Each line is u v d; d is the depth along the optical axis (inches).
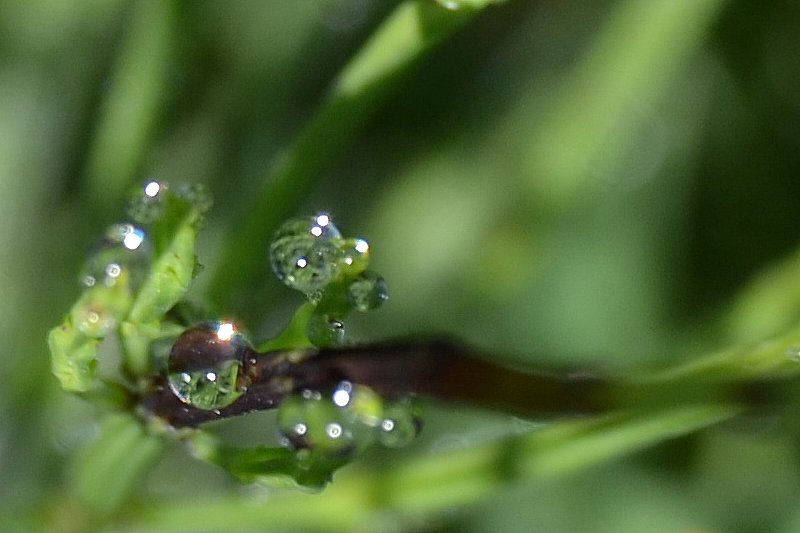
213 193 4.5
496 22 5.0
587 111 4.4
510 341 4.6
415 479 3.7
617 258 4.7
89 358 3.3
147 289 3.3
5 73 4.6
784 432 4.3
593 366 3.5
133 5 4.5
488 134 4.9
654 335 4.6
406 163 4.9
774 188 4.8
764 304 4.1
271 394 3.3
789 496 4.4
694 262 4.7
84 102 4.6
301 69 4.6
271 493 3.8
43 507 3.8
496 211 4.7
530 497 4.4
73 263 4.2
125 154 4.0
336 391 3.3
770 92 4.9
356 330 4.7
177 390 3.3
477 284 4.7
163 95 4.0
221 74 4.5
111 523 3.8
